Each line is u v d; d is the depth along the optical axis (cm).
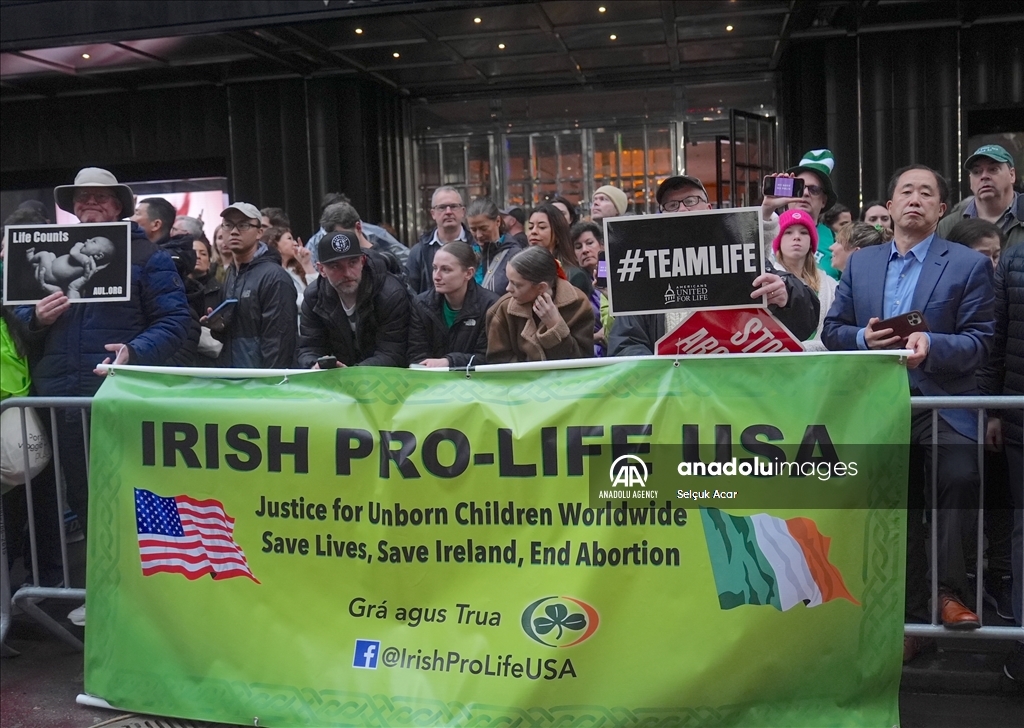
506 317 436
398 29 1037
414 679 332
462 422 334
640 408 325
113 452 367
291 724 340
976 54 1098
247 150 1305
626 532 324
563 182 1320
